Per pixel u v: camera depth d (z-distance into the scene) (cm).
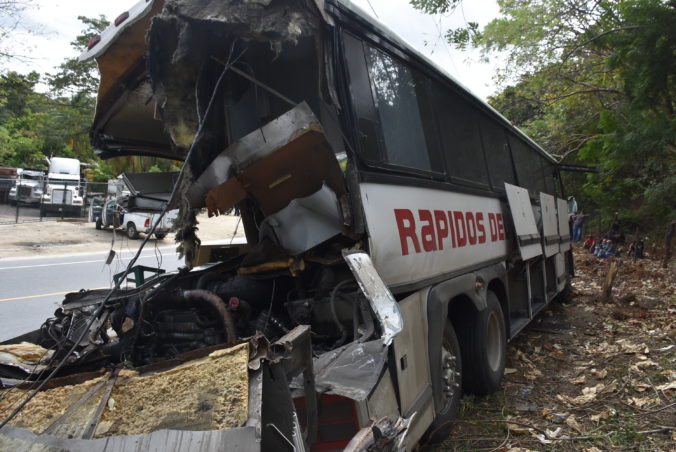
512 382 532
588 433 401
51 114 2470
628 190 1711
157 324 324
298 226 301
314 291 338
